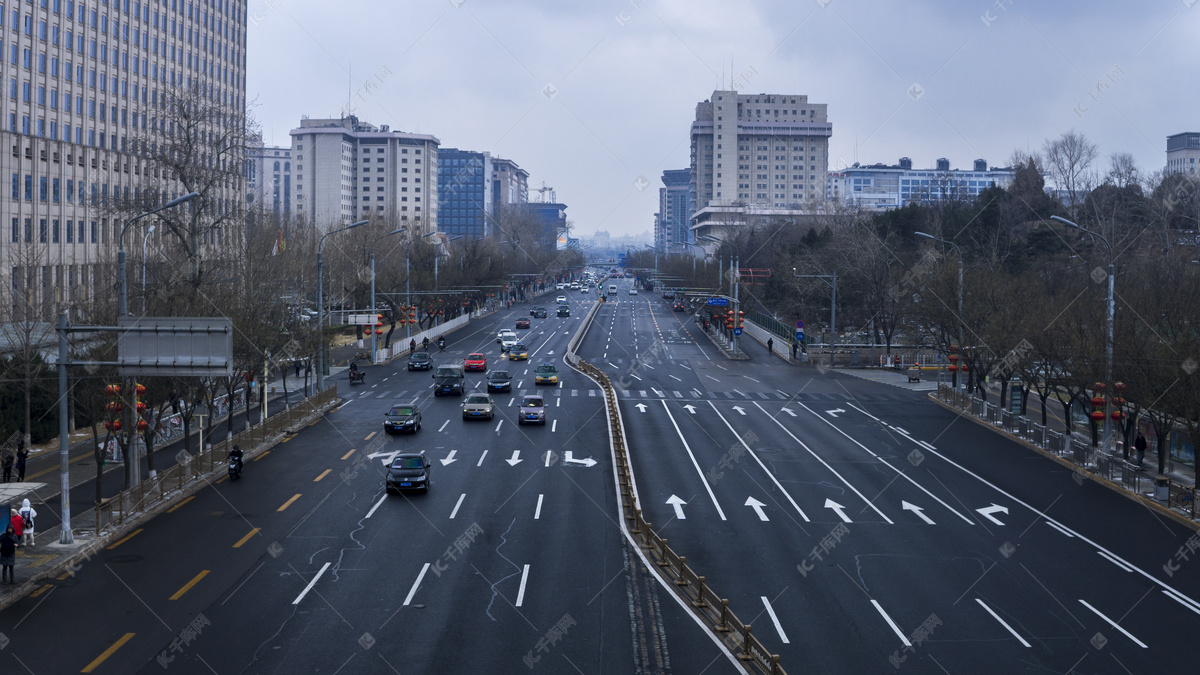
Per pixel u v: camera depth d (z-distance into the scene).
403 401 64.75
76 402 41.53
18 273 60.84
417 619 23.59
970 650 22.05
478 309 150.62
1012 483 40.72
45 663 20.66
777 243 142.50
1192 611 24.97
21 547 29.00
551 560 28.66
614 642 22.30
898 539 31.55
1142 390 39.53
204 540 30.59
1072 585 26.98
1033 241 93.75
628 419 57.03
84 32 92.56
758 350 103.38
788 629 23.27
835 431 53.78
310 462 43.66
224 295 47.56
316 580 26.53
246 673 20.20
